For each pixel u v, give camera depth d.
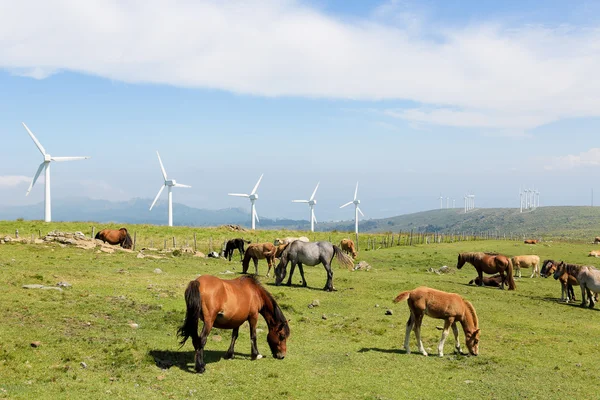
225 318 11.73
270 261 29.17
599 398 11.07
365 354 13.84
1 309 14.22
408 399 10.55
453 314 13.91
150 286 20.05
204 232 50.09
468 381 11.80
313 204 89.81
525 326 18.86
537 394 11.16
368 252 45.94
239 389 10.43
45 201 62.44
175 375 10.92
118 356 11.68
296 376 11.57
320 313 19.56
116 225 50.50
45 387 9.45
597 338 17.28
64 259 26.61
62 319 14.19
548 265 29.23
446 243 57.75
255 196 85.38
